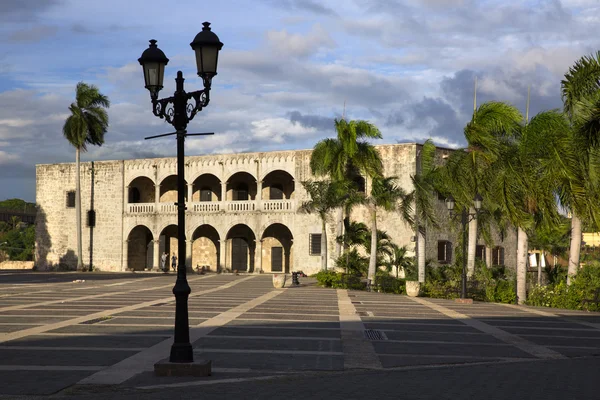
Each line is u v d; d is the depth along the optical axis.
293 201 60.62
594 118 22.44
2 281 47.47
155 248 66.50
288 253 63.91
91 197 69.62
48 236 71.38
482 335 19.78
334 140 47.97
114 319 22.34
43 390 11.73
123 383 12.37
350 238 49.78
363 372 13.73
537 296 33.06
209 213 64.38
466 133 36.12
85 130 66.06
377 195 43.97
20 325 20.66
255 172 62.38
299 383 12.45
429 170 42.16
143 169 67.44
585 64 25.39
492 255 58.47
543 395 11.53
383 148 55.78
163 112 13.72
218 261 67.19
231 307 27.28
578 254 32.50
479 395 11.46
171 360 13.25
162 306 27.31
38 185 72.00
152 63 13.59
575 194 28.47
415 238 54.28
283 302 30.28
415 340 18.44
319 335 18.98
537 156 31.48
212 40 13.13
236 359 14.99
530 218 33.19
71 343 17.08
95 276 56.50
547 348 17.41
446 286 36.56
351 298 33.72
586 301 30.05
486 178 35.03
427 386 12.23
